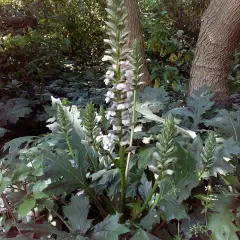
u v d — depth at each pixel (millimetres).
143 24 4699
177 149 1544
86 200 1587
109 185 1853
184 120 2383
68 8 5137
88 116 1429
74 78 4332
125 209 1806
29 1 3639
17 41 3338
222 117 2107
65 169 1651
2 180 1366
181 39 4543
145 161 1679
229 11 2451
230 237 1482
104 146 1633
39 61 3900
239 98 3383
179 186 1555
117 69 1390
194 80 2787
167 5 4824
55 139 1932
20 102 2895
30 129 3064
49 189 1593
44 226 1451
